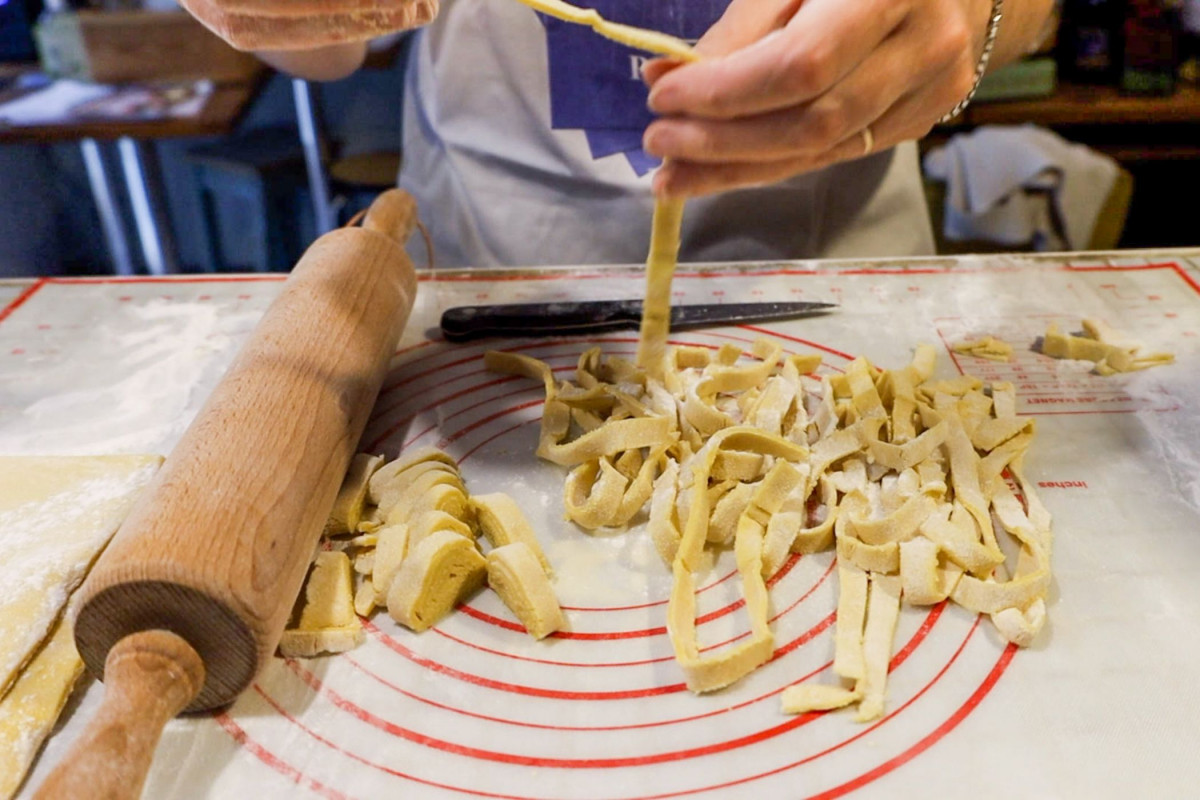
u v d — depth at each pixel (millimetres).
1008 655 689
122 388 1003
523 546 721
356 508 797
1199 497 835
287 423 714
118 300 1176
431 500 760
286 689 667
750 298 1166
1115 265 1228
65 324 1124
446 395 996
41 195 2492
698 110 624
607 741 633
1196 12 2057
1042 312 1128
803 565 774
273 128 2686
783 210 1352
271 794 601
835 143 684
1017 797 591
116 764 522
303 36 695
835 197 1396
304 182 2586
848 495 812
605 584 757
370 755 625
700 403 876
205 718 646
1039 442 906
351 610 715
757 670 682
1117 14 2098
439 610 722
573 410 922
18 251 2398
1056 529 802
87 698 652
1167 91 2072
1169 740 625
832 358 1047
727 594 749
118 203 2203
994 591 708
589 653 698
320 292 884
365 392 831
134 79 1956
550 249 1401
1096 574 755
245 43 704
